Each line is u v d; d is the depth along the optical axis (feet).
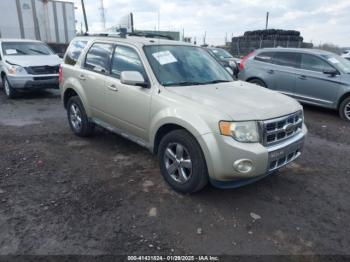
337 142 19.07
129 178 13.19
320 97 25.43
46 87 30.22
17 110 25.81
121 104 14.08
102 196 11.68
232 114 10.18
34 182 12.69
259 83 29.22
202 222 10.22
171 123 11.50
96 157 15.47
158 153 12.48
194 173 10.97
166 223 10.11
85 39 17.65
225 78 14.94
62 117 23.61
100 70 15.64
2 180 12.81
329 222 10.46
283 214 10.84
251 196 11.98
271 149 10.46
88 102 16.62
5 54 31.12
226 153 10.03
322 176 14.03
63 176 13.30
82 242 9.09
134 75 12.35
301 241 9.43
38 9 101.35
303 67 26.37
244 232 9.77
